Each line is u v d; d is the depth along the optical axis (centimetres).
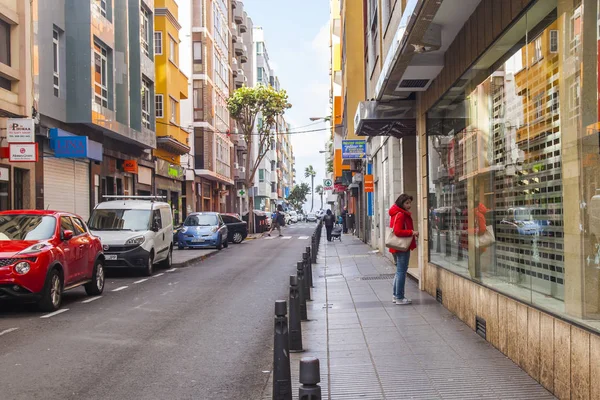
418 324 910
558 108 555
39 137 2048
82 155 2111
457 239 978
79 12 2273
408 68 1029
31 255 1080
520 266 660
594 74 474
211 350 793
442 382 600
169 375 668
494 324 741
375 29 2052
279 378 521
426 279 1273
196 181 4716
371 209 3195
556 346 540
